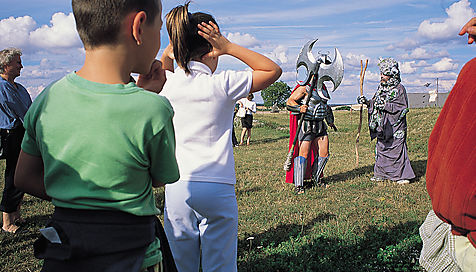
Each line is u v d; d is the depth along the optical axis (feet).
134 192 4.52
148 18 4.61
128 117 4.36
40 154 4.82
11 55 15.56
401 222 15.74
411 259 12.16
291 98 22.09
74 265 4.30
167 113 4.67
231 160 7.48
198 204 7.24
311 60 16.72
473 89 5.60
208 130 7.20
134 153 4.39
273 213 17.67
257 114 134.00
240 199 20.52
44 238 4.55
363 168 29.25
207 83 7.07
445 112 6.32
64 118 4.38
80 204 4.34
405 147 24.29
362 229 15.12
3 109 15.49
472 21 5.84
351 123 72.69
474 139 5.53
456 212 5.80
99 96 4.36
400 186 23.30
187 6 7.24
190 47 7.16
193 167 7.22
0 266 13.09
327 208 18.39
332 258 12.58
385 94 24.49
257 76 7.11
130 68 4.72
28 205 20.40
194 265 7.86
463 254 6.31
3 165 34.91
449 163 5.84
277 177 26.43
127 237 4.42
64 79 4.63
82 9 4.36
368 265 11.94
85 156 4.31
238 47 7.14
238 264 12.44
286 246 13.38
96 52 4.47
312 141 22.82
